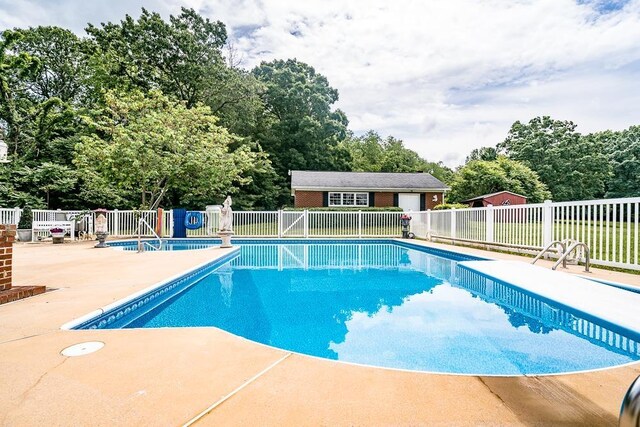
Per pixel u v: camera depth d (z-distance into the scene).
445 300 4.69
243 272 7.00
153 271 5.59
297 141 30.98
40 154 19.53
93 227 13.36
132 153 12.55
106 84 21.25
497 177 28.25
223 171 15.18
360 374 2.03
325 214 15.01
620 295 3.31
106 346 2.41
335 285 5.74
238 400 1.70
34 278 4.96
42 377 1.92
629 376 2.04
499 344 2.99
